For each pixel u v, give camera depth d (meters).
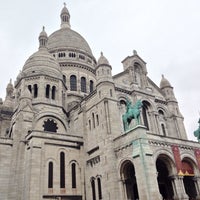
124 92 46.81
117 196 34.16
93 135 42.97
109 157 37.00
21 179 38.84
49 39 81.38
